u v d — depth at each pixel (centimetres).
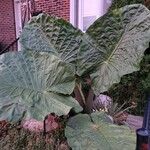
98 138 105
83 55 131
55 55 141
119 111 150
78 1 221
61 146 121
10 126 140
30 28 147
